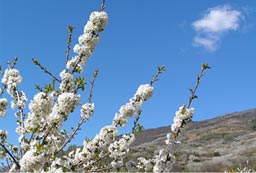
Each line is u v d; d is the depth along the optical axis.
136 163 6.45
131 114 6.60
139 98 6.70
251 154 34.00
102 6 6.74
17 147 6.38
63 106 5.78
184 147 45.94
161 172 6.01
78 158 6.22
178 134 6.14
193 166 28.91
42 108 5.75
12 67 7.26
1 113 6.69
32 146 5.90
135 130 6.61
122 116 6.61
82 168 6.21
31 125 6.39
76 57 6.84
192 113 6.10
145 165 6.34
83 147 6.33
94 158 6.41
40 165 5.30
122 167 6.44
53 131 6.21
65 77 6.46
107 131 6.29
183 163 30.67
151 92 6.66
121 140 6.49
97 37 6.67
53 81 6.64
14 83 6.68
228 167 27.08
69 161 6.16
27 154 5.27
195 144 50.41
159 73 6.80
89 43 6.64
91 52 6.75
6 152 6.11
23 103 6.72
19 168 5.89
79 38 6.66
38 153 5.31
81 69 6.78
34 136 6.45
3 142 6.39
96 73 7.30
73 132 6.61
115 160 6.42
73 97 5.81
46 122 6.10
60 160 5.94
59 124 5.96
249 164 26.98
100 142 6.27
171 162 6.09
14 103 6.78
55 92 6.44
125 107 6.61
